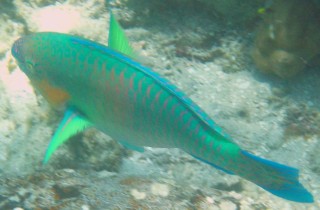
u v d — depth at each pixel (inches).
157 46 74.9
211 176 58.1
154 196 46.9
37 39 34.5
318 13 61.2
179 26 75.9
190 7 75.9
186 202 46.8
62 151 56.3
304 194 30.2
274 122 67.6
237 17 73.4
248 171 31.0
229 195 51.8
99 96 33.4
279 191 30.6
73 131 34.1
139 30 76.0
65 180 48.8
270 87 70.9
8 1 74.9
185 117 31.6
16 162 57.6
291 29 61.6
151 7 75.3
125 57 32.4
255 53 70.3
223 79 73.1
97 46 33.0
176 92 31.6
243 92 70.8
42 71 34.5
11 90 66.4
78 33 72.5
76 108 34.6
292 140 66.0
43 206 45.1
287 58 64.3
